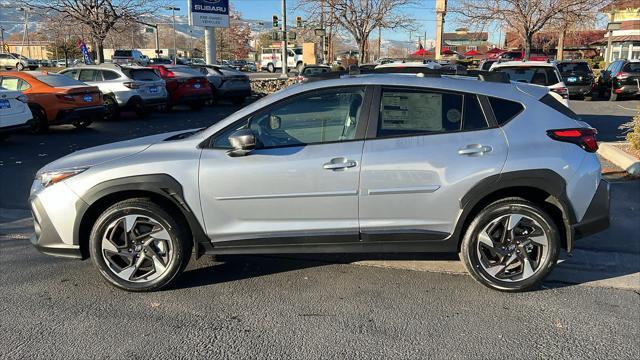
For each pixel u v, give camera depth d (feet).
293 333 11.60
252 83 87.92
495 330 11.73
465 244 13.26
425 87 13.16
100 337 11.41
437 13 110.63
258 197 13.04
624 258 16.03
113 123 49.24
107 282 13.91
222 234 13.30
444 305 12.94
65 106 40.45
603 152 30.27
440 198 12.84
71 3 70.28
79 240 13.42
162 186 12.89
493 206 13.00
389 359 10.57
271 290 13.84
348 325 11.96
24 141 37.60
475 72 14.60
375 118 13.10
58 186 13.24
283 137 13.34
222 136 13.37
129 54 142.51
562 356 10.70
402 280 14.46
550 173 12.62
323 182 12.87
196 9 79.10
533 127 13.01
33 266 15.42
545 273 13.21
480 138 12.86
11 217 20.42
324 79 13.75
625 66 68.85
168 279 13.50
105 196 13.30
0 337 11.37
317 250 13.46
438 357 10.65
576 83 69.62
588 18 77.00
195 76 60.95
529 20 74.90
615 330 11.75
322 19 81.30
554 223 13.02
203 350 10.91
